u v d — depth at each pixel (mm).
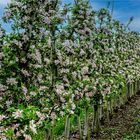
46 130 13922
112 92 22859
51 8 14773
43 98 13578
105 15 21891
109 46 24484
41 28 13758
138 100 35719
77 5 16891
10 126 9656
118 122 24000
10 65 13062
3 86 12891
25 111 10156
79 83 16094
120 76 25266
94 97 19078
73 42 16656
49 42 14094
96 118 20531
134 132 20406
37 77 13766
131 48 36125
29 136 9695
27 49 13422
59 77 14797
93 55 19188
